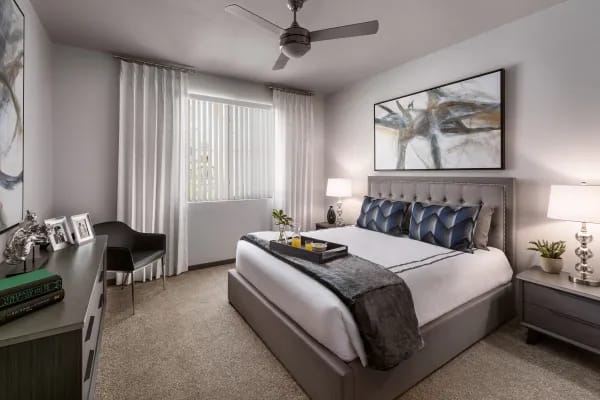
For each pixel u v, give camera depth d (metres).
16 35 1.87
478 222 2.63
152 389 1.73
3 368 0.89
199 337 2.29
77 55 3.13
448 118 3.08
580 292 1.90
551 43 2.37
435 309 1.86
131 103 3.35
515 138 2.62
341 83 4.34
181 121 3.67
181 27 2.71
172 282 3.48
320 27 2.66
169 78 3.57
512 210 2.60
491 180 2.74
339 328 1.48
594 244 2.24
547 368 1.91
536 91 2.47
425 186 3.25
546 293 2.08
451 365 1.94
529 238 2.56
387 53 3.27
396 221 3.17
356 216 4.39
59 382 0.95
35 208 2.41
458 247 2.49
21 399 0.91
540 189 2.48
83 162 3.21
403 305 1.64
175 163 3.64
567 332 1.98
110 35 2.87
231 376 1.84
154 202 3.52
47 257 1.70
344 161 4.58
